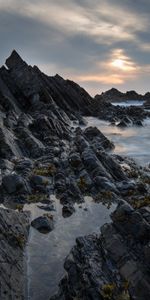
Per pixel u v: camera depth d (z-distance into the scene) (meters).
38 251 17.31
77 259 14.83
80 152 35.84
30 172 28.17
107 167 29.84
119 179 29.23
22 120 44.00
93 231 19.80
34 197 23.84
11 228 17.27
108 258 14.29
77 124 68.94
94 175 28.28
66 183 26.48
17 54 73.38
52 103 66.00
